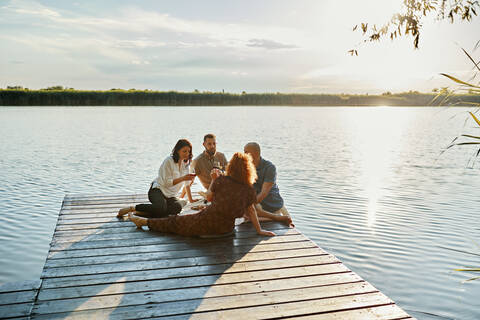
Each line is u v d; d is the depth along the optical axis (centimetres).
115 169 1316
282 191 1040
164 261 422
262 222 577
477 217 800
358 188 1074
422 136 2725
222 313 314
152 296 342
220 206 477
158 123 3419
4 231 697
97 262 418
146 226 553
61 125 3066
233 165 478
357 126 3634
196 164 698
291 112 6334
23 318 303
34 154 1633
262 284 366
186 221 500
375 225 751
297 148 1988
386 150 1938
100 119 3788
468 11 403
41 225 733
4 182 1095
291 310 319
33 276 525
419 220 782
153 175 1223
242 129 3009
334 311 319
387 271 546
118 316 308
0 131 2566
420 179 1207
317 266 409
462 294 479
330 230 723
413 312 437
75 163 1427
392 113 7075
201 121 3747
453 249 607
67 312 313
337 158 1655
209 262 420
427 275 533
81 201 704
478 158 1655
